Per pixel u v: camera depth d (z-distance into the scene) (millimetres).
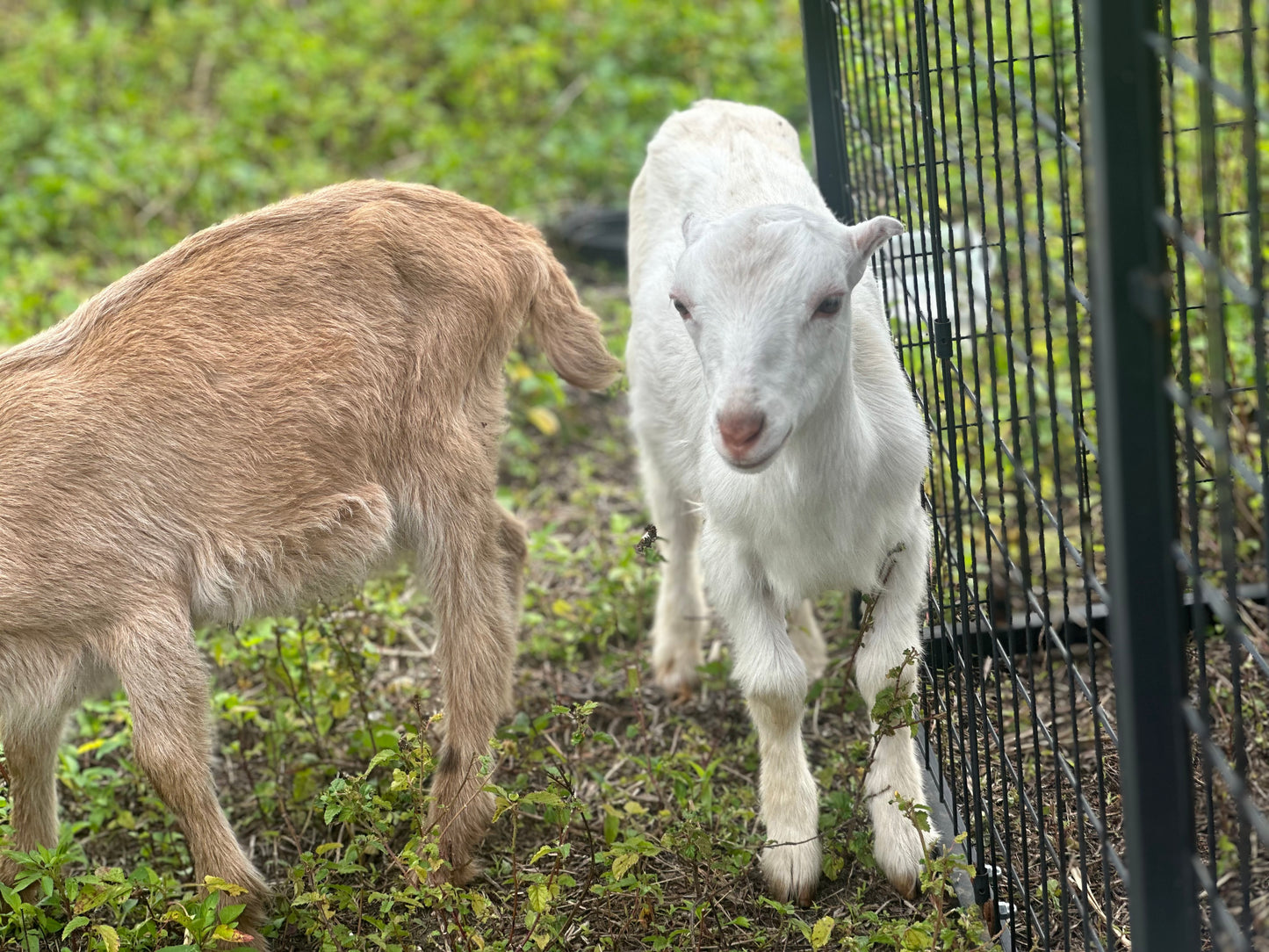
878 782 3535
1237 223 5320
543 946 3045
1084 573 2406
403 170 7906
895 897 3465
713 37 8961
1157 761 2006
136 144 8031
